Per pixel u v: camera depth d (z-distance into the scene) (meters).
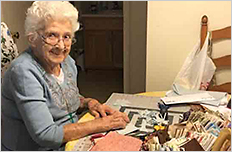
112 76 4.41
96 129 1.29
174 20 1.98
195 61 1.96
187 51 2.01
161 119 1.40
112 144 1.18
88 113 1.52
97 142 1.20
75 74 1.59
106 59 4.60
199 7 1.93
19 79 1.28
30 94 1.27
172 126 1.22
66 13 1.32
